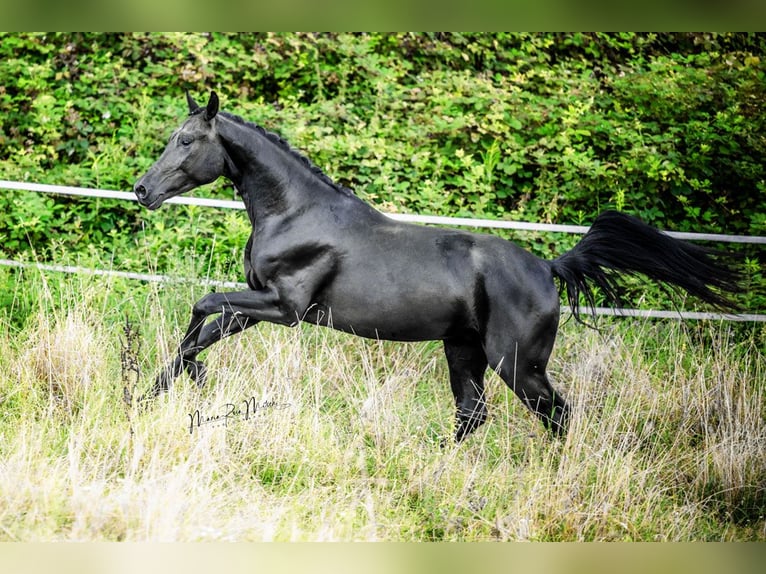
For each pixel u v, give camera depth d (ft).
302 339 31.89
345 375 30.76
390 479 26.94
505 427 30.32
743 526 27.73
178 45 46.85
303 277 27.73
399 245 27.63
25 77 45.68
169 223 40.60
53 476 24.02
